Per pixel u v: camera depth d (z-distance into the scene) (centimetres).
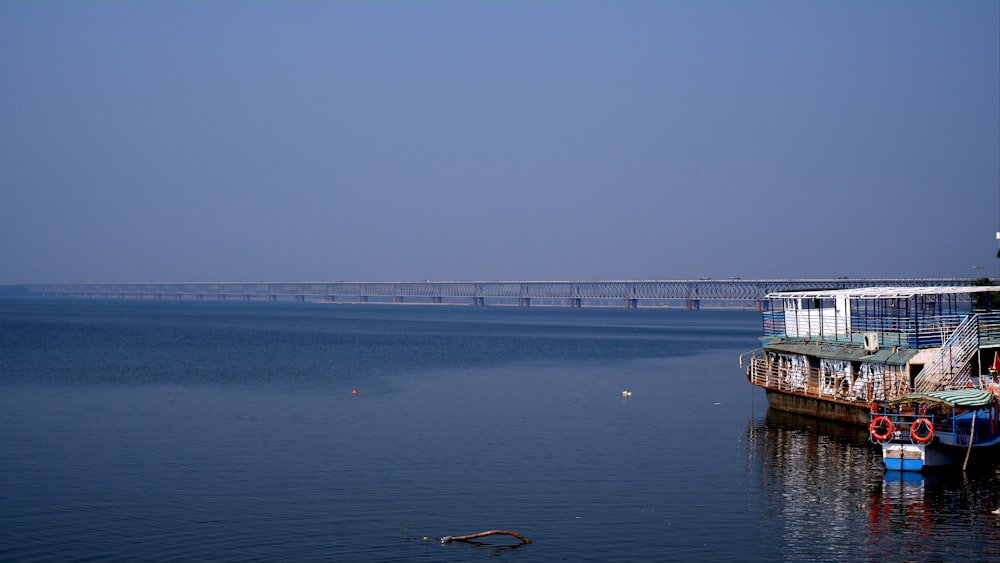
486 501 4594
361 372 10612
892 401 5119
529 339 18100
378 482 4984
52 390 8681
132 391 8631
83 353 13112
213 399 8106
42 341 15788
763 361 7681
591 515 4347
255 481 5006
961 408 4931
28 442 6066
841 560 3725
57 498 4653
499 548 3875
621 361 12388
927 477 4953
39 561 3719
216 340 16638
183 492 4778
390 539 3991
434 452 5769
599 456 5644
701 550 3847
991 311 5900
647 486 4878
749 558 3750
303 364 11650
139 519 4291
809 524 4184
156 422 6844
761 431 6438
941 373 5550
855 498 4588
